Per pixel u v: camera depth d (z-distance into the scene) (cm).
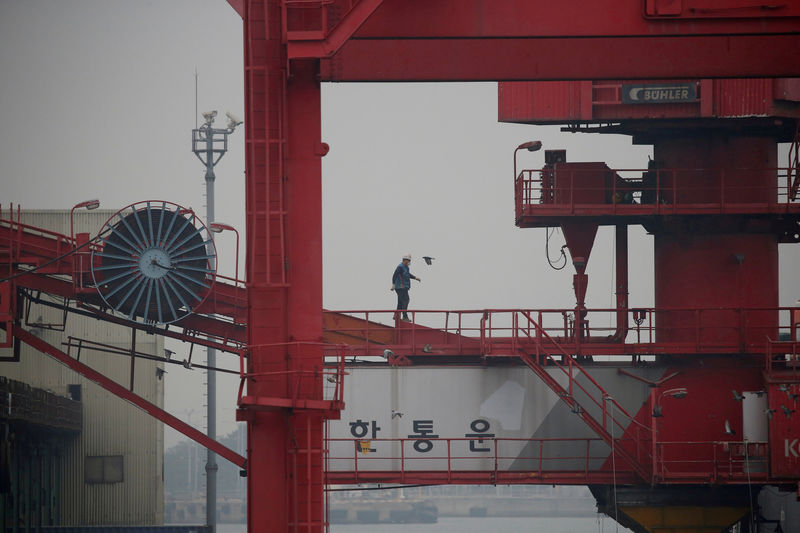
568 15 10975
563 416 16450
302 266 10419
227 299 16625
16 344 16750
